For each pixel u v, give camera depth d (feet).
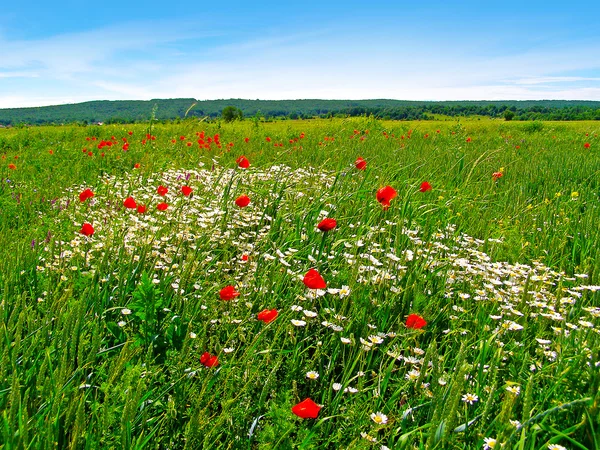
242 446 7.30
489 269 13.65
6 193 23.70
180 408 7.76
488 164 32.45
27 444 5.81
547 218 20.68
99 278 10.73
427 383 8.54
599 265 13.82
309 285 8.96
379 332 10.20
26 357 7.56
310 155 36.96
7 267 11.50
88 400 7.49
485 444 6.93
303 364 9.36
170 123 74.49
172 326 9.41
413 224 18.13
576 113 262.06
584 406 7.07
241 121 104.88
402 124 88.79
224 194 18.42
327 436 7.74
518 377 8.39
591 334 9.33
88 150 37.96
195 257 12.38
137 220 16.48
